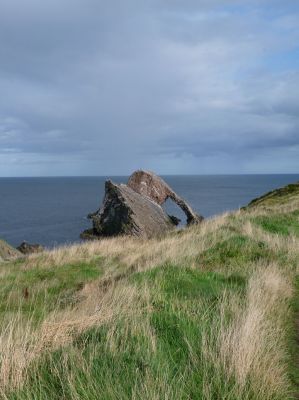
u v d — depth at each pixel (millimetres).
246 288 8727
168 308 7168
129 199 34250
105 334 5723
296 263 11977
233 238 14367
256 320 6379
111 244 22422
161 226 34344
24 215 80625
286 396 4887
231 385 4707
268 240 14250
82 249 20688
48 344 5656
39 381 4609
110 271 14266
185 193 154875
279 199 36781
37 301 10656
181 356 5406
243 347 5211
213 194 148250
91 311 7230
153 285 8938
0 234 55844
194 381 4750
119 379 4594
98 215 36344
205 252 12977
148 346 5316
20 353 5125
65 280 13875
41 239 51188
